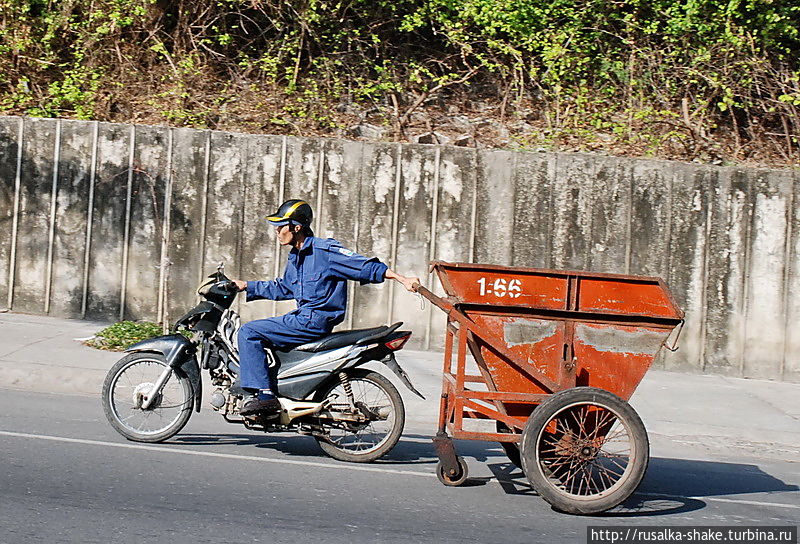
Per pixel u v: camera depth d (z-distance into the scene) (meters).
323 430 6.93
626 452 7.21
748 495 6.81
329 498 6.03
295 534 5.22
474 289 6.21
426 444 7.89
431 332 11.52
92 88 13.31
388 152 11.45
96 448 6.93
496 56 13.88
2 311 11.95
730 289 11.19
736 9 13.08
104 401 7.19
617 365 6.13
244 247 11.66
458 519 5.74
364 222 11.52
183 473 6.41
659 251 11.25
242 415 6.88
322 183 11.54
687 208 11.19
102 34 13.83
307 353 6.88
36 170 11.90
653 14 13.72
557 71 13.37
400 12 14.35
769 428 8.95
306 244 6.87
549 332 6.12
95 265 11.86
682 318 6.01
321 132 12.93
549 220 11.33
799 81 13.02
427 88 13.86
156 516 5.39
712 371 11.26
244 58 13.97
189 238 11.74
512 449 7.01
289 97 13.32
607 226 11.28
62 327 11.33
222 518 5.43
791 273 11.10
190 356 7.23
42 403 8.46
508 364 6.19
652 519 5.99
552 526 5.70
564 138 12.70
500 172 11.34
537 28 13.52
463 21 13.79
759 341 11.17
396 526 5.50
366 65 13.81
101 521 5.24
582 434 5.95
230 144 11.64
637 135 12.60
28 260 11.96
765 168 11.40
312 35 13.90
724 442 8.55
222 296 7.00
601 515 6.02
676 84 13.21
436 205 11.44
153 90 13.52
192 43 13.91
